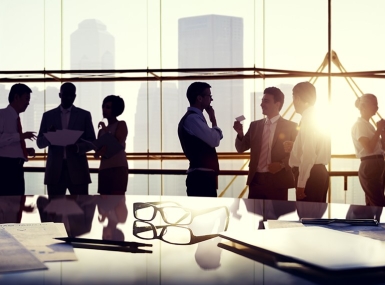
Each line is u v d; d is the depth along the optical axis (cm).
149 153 648
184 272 59
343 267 55
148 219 109
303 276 57
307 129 300
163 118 659
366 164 399
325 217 111
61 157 376
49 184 378
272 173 310
